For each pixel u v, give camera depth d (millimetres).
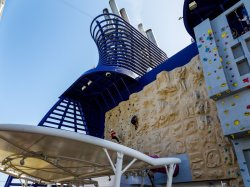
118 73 25781
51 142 10203
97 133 30812
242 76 13391
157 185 18469
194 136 17344
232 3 17500
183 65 21875
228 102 13844
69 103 30734
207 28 16469
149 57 36875
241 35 14430
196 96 18250
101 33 34500
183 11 18953
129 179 20391
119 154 10781
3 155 11953
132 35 35500
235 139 13492
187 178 16594
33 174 16312
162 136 19953
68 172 14703
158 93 21922
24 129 9031
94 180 19859
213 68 14906
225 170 14602
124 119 25609
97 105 33062
